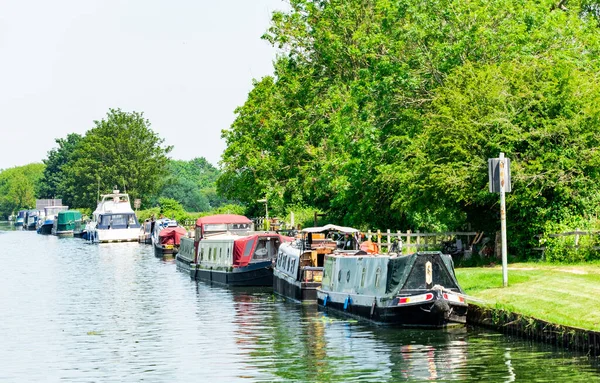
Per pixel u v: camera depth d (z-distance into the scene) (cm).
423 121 4631
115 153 16100
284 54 7025
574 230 3722
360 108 5394
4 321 3756
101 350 2947
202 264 5675
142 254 8938
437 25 4709
